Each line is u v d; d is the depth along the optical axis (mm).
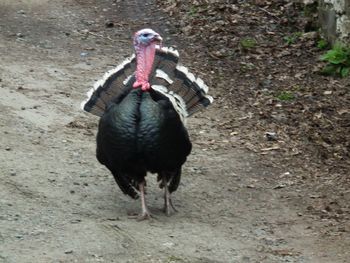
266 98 19906
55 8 26359
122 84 13828
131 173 13055
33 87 19578
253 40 23500
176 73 13938
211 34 23969
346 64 21562
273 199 14805
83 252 11664
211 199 14586
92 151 16219
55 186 14312
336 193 15203
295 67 21938
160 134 12477
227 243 12625
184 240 12492
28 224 12539
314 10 24234
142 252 11852
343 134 18016
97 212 13398
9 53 22000
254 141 17531
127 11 26281
